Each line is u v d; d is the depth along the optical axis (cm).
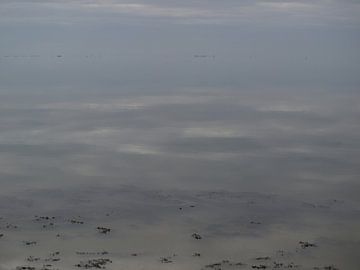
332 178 5944
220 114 9738
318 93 12419
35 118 9312
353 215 4856
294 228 4553
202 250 4109
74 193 5466
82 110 10112
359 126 8631
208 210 5003
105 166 6444
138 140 7744
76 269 3747
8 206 5066
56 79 15925
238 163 6556
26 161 6625
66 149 7225
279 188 5619
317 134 8069
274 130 8381
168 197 5372
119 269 3762
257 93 12556
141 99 11594
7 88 13562
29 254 4000
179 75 17075
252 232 4475
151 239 4322
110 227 4578
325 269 3759
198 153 7031
